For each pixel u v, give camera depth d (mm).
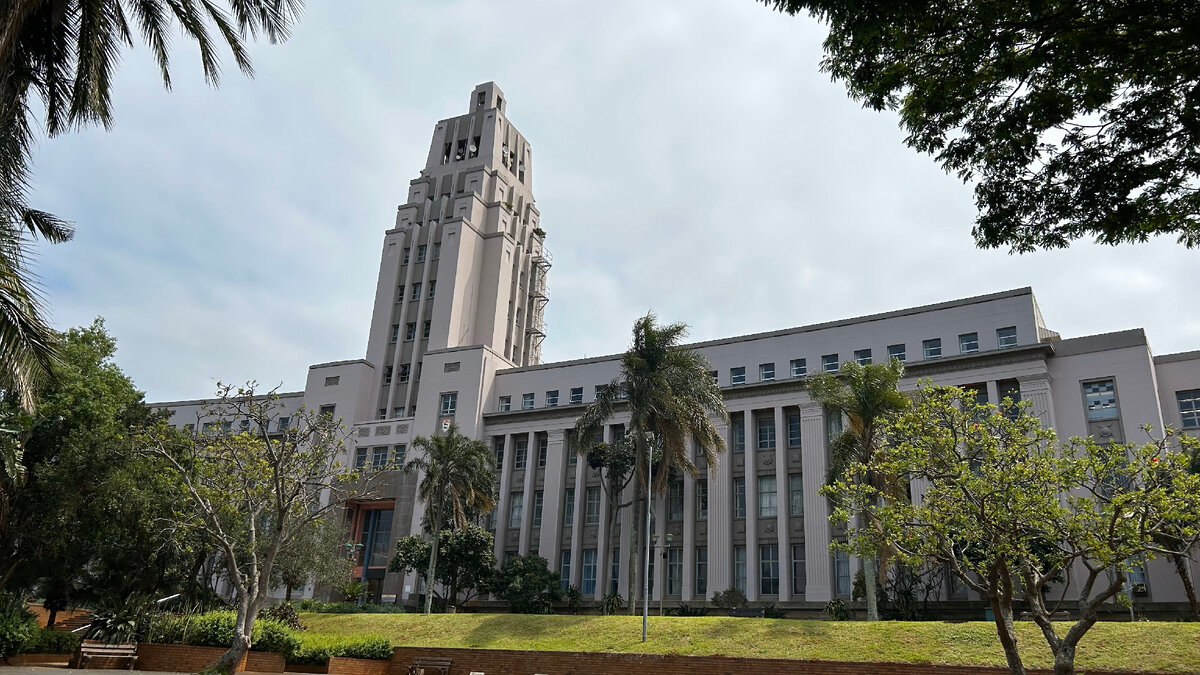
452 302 60688
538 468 52750
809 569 42000
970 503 16812
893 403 31672
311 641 29828
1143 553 16484
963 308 44281
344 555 50062
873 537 18875
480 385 55219
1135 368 38938
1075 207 11992
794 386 46250
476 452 43469
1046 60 10742
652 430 37781
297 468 23141
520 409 54844
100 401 31297
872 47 11469
